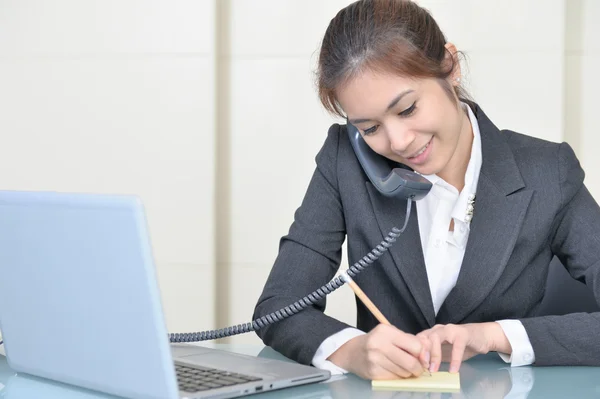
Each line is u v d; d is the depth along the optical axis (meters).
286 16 3.13
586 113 3.05
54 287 1.12
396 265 1.62
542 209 1.57
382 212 1.63
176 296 3.12
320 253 1.69
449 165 1.63
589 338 1.36
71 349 1.13
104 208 1.00
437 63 1.38
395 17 1.38
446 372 1.29
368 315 1.71
